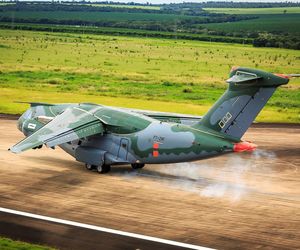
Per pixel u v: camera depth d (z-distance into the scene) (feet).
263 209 297.94
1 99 639.76
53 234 254.27
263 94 313.73
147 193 320.91
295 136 508.12
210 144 326.44
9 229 258.78
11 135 476.95
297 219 283.18
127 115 367.66
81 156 372.58
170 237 253.85
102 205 295.89
